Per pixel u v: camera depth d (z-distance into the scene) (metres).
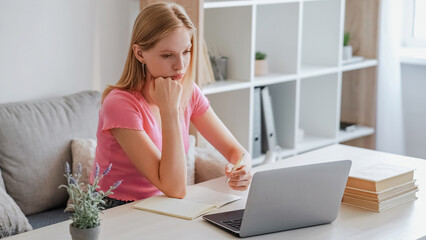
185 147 2.13
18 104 2.54
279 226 1.65
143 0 2.97
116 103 1.96
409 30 4.19
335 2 3.63
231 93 3.25
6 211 2.09
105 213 1.75
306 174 1.63
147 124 2.00
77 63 2.85
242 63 3.17
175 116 1.90
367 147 4.04
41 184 2.49
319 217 1.70
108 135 2.01
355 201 1.88
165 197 1.88
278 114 3.55
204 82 3.00
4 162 2.42
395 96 3.91
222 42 3.22
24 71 2.69
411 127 4.06
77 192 1.49
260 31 3.54
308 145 3.58
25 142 2.46
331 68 3.62
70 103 2.67
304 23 3.79
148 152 1.90
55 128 2.56
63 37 2.78
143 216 1.73
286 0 3.23
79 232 1.44
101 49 2.92
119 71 3.01
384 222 1.75
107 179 2.05
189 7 2.81
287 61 3.45
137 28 1.95
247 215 1.58
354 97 4.04
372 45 3.91
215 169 2.55
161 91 1.90
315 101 3.82
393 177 1.89
